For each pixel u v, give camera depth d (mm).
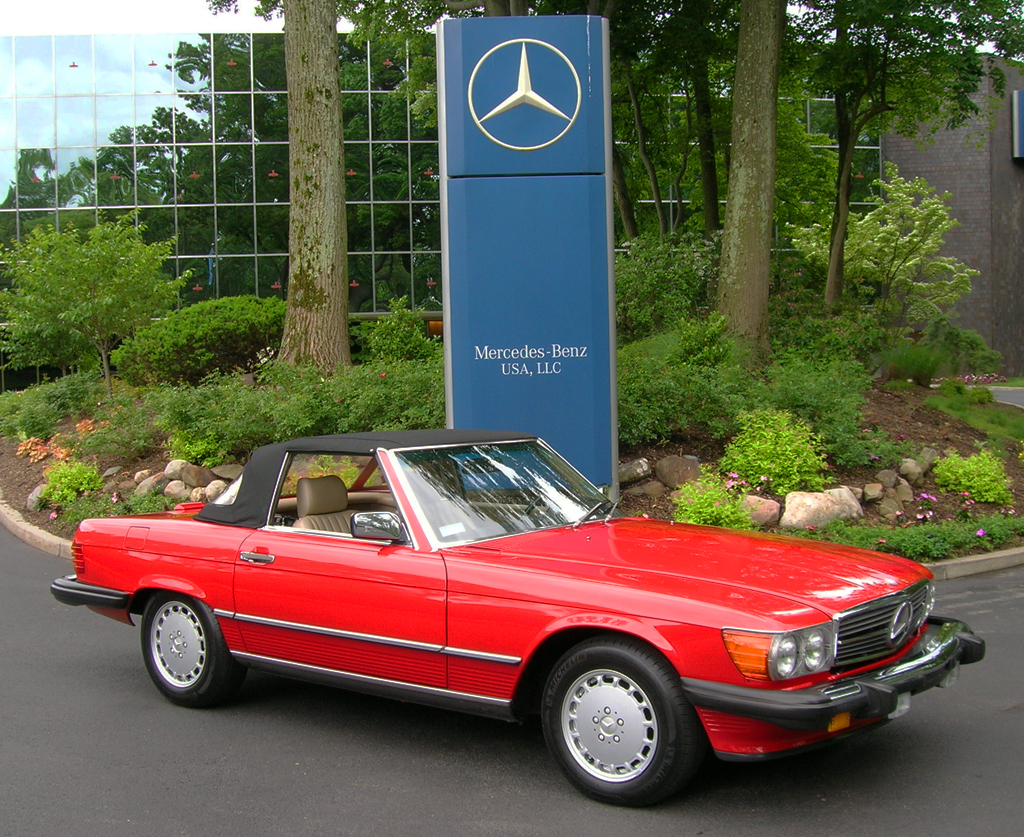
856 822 3986
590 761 4246
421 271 33469
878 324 17641
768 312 15750
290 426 11719
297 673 5258
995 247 45344
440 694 4656
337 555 5020
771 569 4395
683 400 11914
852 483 10961
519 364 10102
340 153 15281
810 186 29094
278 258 33562
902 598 4402
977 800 4195
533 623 4301
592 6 18750
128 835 4023
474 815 4145
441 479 5129
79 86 33531
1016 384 39281
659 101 25172
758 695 3799
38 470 15016
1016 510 11195
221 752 5012
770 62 15469
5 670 6633
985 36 17938
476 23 10039
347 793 4430
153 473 12500
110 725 5477
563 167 10078
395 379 12102
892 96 23109
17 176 33500
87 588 6160
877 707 3887
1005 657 6492
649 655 4082
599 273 10117
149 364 16562
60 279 16875
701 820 4031
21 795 4469
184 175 33438
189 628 5762
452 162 10094
